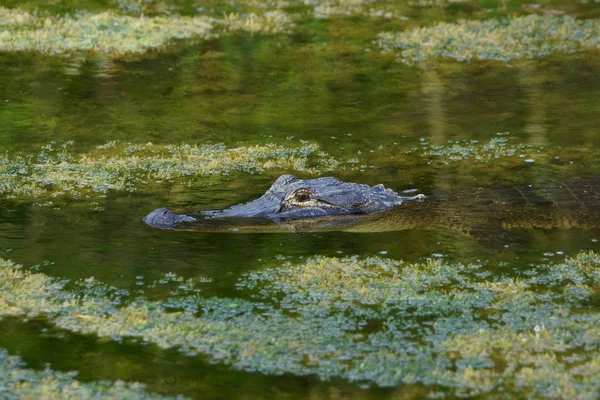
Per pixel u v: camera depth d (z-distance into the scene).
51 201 17.08
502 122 22.78
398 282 13.41
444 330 11.92
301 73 27.89
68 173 18.86
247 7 36.22
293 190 16.58
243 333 11.83
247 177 18.80
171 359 11.20
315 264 14.14
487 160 19.89
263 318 12.27
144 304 12.63
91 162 19.70
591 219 16.12
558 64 28.48
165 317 12.27
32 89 25.67
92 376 10.77
